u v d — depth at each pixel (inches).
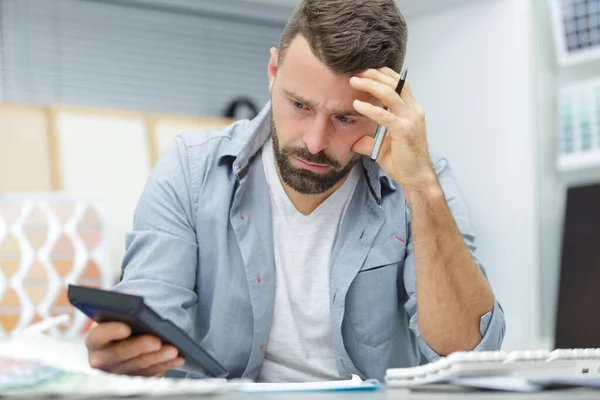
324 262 52.8
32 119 121.5
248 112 161.5
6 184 117.2
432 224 46.7
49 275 101.1
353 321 52.6
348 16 43.8
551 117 112.1
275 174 52.8
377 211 53.0
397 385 33.5
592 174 107.7
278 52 47.1
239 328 51.5
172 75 156.9
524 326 111.0
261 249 51.9
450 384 32.4
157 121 131.6
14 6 140.6
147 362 35.1
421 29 123.9
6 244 99.8
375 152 47.1
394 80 45.7
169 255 49.7
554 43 111.0
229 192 52.1
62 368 29.1
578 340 82.2
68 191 121.0
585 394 28.8
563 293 84.4
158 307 47.2
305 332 52.3
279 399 28.0
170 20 156.8
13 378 27.3
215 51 162.1
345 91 44.5
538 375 31.9
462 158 119.0
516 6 113.0
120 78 151.3
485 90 116.2
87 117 125.3
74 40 146.3
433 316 46.8
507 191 113.3
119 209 125.3
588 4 105.4
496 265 114.2
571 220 85.1
